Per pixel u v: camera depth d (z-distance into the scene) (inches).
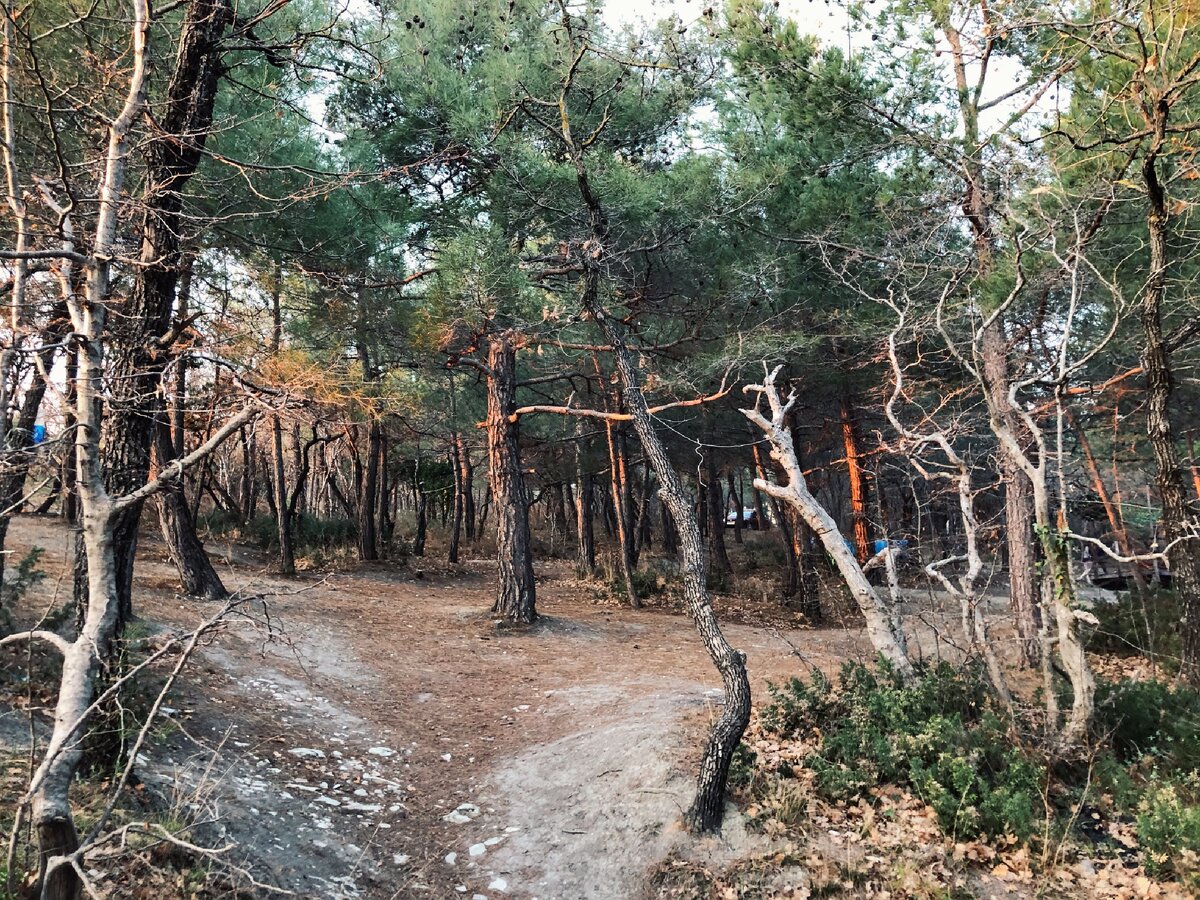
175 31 337.1
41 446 133.8
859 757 279.9
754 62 449.7
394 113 532.4
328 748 308.5
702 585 266.4
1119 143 328.5
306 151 435.5
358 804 267.3
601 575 894.4
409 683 416.2
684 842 240.7
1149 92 317.1
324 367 404.5
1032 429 289.9
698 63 356.8
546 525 1560.0
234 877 191.3
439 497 1309.1
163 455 494.0
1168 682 374.6
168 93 281.7
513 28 489.7
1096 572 786.8
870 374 675.4
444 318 485.7
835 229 523.8
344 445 982.4
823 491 1289.4
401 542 1031.0
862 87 441.4
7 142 156.2
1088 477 641.0
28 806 115.4
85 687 119.4
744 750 277.0
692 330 619.5
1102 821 252.5
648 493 1174.3
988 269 455.5
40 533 601.0
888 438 756.6
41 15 289.3
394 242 517.0
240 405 161.0
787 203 549.6
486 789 290.2
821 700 313.7
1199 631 347.3
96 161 167.2
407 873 232.7
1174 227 398.3
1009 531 482.3
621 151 545.3
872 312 559.5
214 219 255.9
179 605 465.1
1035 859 231.6
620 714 348.8
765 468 943.7
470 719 366.0
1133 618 471.8
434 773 305.6
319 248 445.1
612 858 239.9
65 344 133.4
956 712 290.7
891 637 330.3
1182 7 293.1
